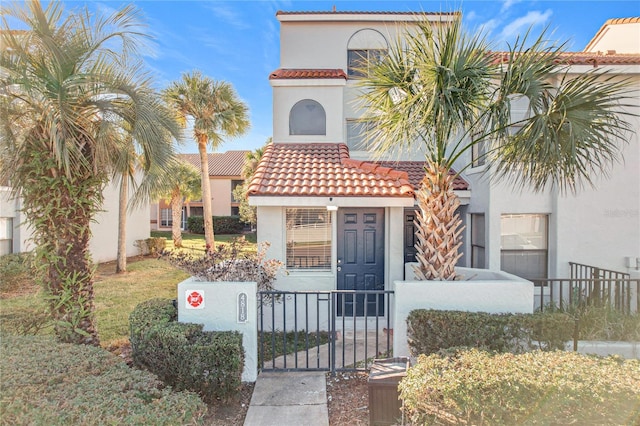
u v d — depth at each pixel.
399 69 5.81
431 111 5.32
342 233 8.78
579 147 5.33
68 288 5.82
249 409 4.76
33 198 5.76
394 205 7.90
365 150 11.62
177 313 5.94
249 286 5.60
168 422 2.91
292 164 9.56
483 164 9.48
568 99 5.24
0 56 5.18
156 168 6.62
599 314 6.46
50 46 5.26
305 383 5.45
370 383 4.29
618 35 11.40
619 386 3.29
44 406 2.95
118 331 7.90
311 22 12.21
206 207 18.94
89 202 6.00
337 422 4.47
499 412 3.37
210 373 4.69
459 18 5.38
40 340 4.50
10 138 5.57
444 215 6.05
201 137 18.30
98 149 5.74
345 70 12.15
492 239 9.06
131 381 3.54
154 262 18.19
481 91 5.41
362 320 8.53
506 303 5.63
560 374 3.54
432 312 5.35
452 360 4.14
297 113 11.25
